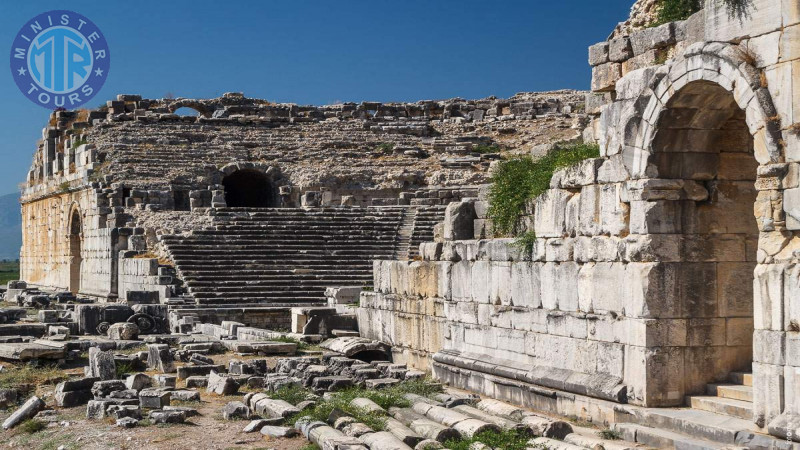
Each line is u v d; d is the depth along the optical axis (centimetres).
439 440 1631
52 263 6875
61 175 6912
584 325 1914
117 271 5056
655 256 1756
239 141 6781
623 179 1819
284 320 4012
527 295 2109
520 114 7888
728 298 1784
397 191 6231
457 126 7656
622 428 1686
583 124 6912
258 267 4503
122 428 1850
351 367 2400
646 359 1742
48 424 1934
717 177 1792
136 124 6875
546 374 1992
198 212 5259
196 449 1670
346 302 3731
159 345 2566
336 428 1748
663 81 1725
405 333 2706
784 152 1501
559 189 2014
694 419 1620
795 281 1460
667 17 1936
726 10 1612
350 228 5006
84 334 3341
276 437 1745
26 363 2555
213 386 2248
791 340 1466
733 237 1792
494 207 2300
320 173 6278
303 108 7788
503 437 1594
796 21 1475
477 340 2308
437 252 2539
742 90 1561
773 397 1493
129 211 5397
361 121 7538
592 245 1892
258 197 6700
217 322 3919
